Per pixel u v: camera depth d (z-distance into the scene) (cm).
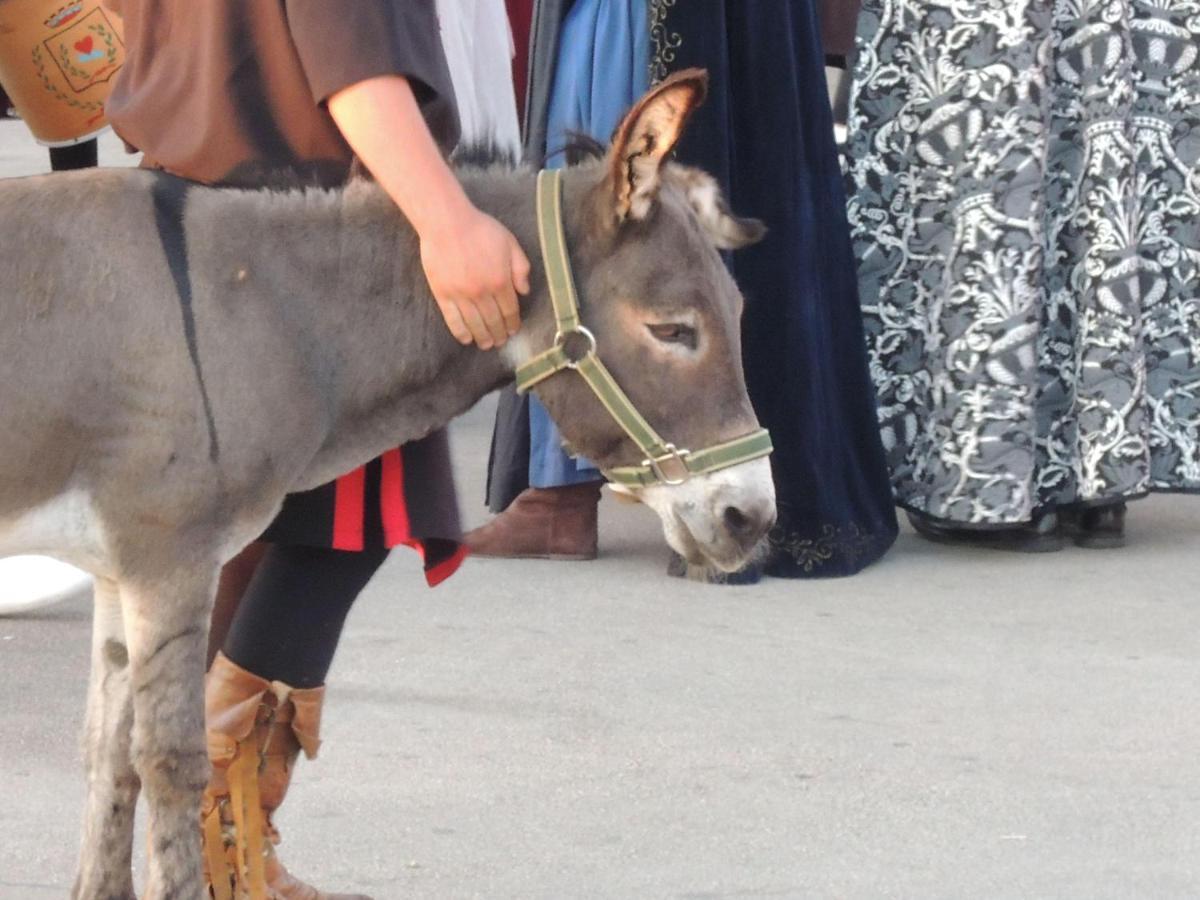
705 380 362
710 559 368
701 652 623
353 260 359
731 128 686
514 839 471
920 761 528
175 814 346
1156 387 762
